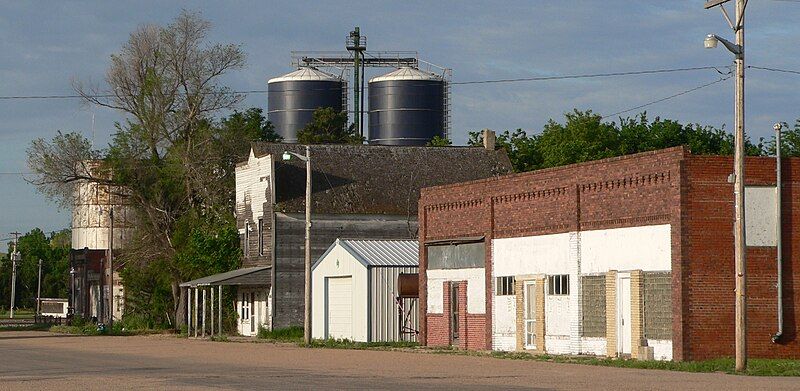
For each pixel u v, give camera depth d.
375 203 73.00
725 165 39.22
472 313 51.78
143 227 84.12
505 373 33.84
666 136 88.12
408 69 117.69
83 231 112.88
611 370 35.38
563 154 86.81
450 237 53.50
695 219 38.94
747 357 37.47
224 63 85.12
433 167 76.19
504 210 49.47
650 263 40.38
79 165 82.81
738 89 35.19
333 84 120.06
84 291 109.00
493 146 78.94
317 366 38.19
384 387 28.02
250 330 74.56
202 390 27.36
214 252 77.69
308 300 56.59
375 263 58.53
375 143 117.25
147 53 83.81
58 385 29.59
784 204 39.59
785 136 82.56
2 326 101.75
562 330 45.25
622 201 42.06
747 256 39.25
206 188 83.06
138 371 35.84
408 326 58.84
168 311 86.94
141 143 83.69
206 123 84.81
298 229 71.19
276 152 74.69
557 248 45.72
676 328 38.78
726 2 35.06
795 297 39.41
